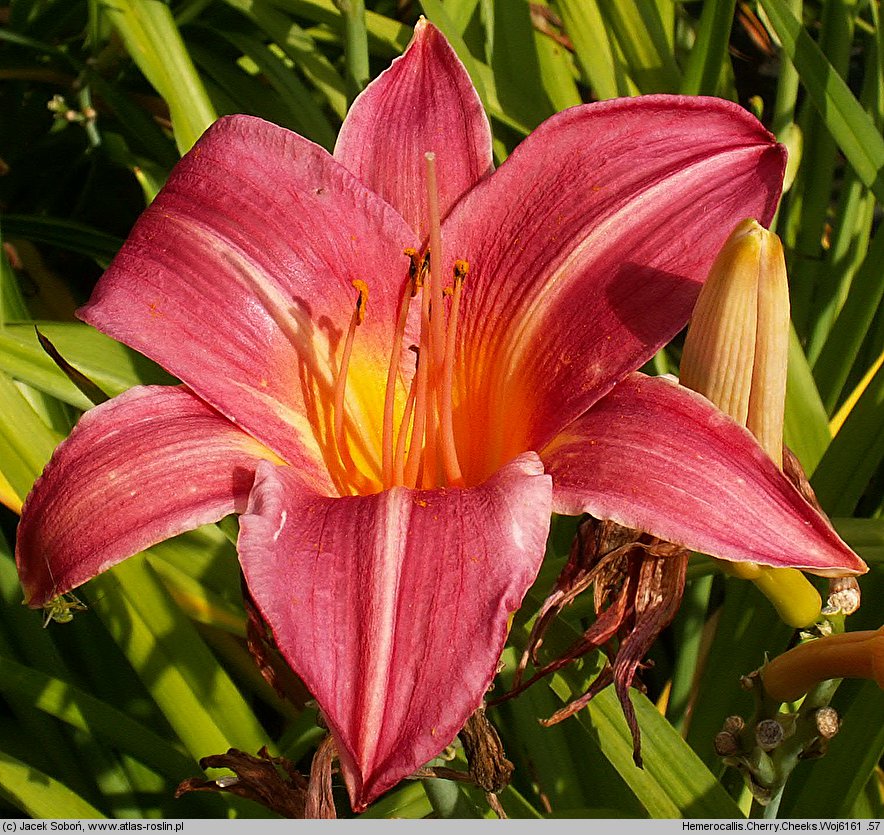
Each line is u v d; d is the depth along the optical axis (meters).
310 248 0.60
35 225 0.75
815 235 0.75
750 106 0.93
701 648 0.71
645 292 0.58
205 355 0.58
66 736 0.68
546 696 0.65
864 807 0.66
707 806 0.62
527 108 0.72
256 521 0.54
